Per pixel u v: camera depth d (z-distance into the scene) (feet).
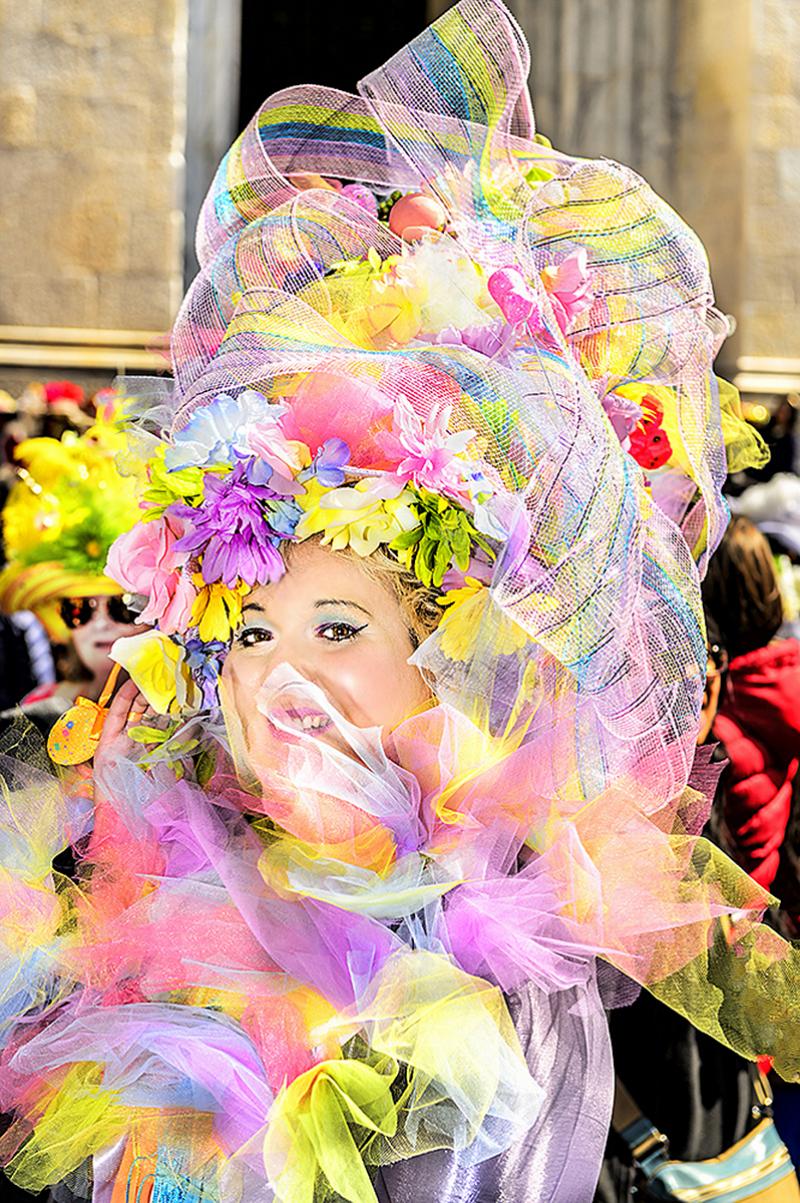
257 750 3.30
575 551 3.12
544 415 3.25
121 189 17.11
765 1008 3.49
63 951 3.38
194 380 3.67
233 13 18.12
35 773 3.75
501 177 3.59
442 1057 2.99
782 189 18.42
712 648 5.18
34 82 16.96
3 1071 3.33
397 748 3.24
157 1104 3.16
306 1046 3.15
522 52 3.56
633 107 18.35
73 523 7.59
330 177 3.85
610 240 3.54
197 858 3.45
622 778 3.36
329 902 3.15
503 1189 3.10
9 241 16.93
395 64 3.59
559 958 3.26
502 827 3.31
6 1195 3.68
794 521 10.28
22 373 16.85
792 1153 5.12
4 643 9.11
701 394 3.59
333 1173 2.95
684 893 3.43
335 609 3.25
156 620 3.46
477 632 3.20
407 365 3.31
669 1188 3.54
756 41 18.20
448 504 3.20
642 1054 3.65
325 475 3.17
